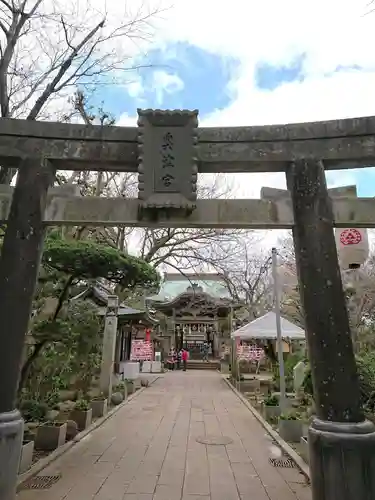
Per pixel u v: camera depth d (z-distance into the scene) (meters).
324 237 4.92
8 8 7.36
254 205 5.26
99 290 14.41
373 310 14.86
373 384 7.81
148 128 5.36
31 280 4.89
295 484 5.96
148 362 28.86
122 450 7.77
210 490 5.66
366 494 4.03
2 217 5.18
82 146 5.43
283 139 5.36
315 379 4.52
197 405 13.68
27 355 8.47
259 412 12.05
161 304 35.16
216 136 5.42
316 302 4.68
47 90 7.63
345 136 5.30
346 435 4.16
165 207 5.07
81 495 5.40
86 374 12.66
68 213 5.20
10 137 5.40
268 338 13.92
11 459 4.27
